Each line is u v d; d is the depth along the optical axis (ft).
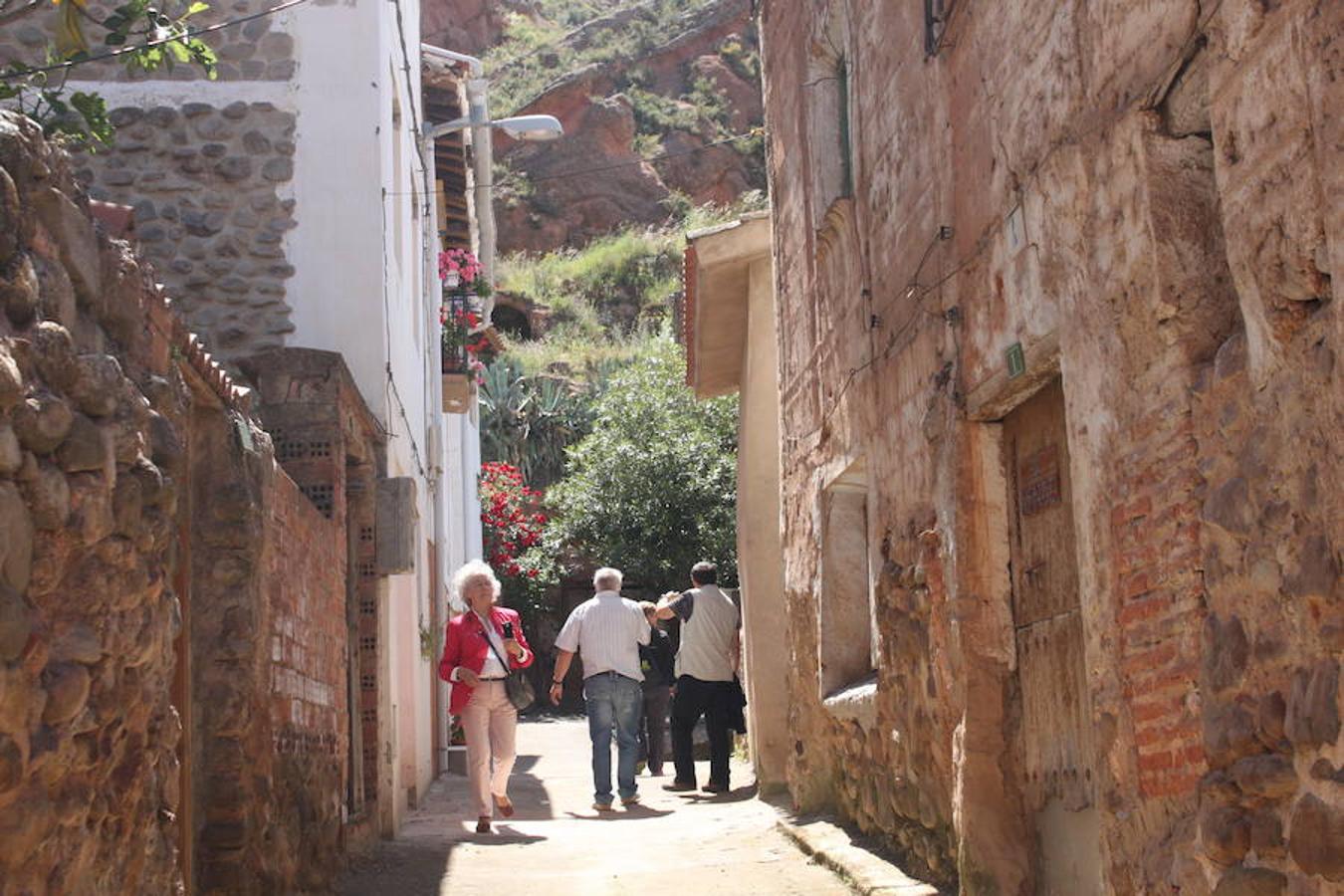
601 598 38.27
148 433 13.94
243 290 31.83
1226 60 12.34
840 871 25.00
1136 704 14.87
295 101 32.40
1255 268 11.90
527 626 85.71
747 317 41.98
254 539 19.49
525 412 104.37
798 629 34.06
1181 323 13.78
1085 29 15.70
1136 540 14.78
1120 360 15.02
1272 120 11.58
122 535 13.07
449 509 57.41
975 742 20.36
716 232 39.37
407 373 38.75
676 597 42.65
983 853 20.07
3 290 10.92
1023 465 20.01
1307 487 11.25
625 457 80.79
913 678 23.89
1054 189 16.70
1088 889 17.72
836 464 29.73
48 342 11.52
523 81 179.83
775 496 39.88
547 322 140.67
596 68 175.32
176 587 18.39
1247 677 12.35
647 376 84.94
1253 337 12.06
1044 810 19.58
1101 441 15.56
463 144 54.70
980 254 19.88
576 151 169.07
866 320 26.78
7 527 10.44
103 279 13.69
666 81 182.80
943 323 21.77
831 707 29.89
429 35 191.52
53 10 31.27
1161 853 14.23
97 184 31.86
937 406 21.75
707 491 79.97
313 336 31.86
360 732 30.07
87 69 31.99
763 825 32.42
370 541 31.24
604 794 36.81
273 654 20.74
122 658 13.16
